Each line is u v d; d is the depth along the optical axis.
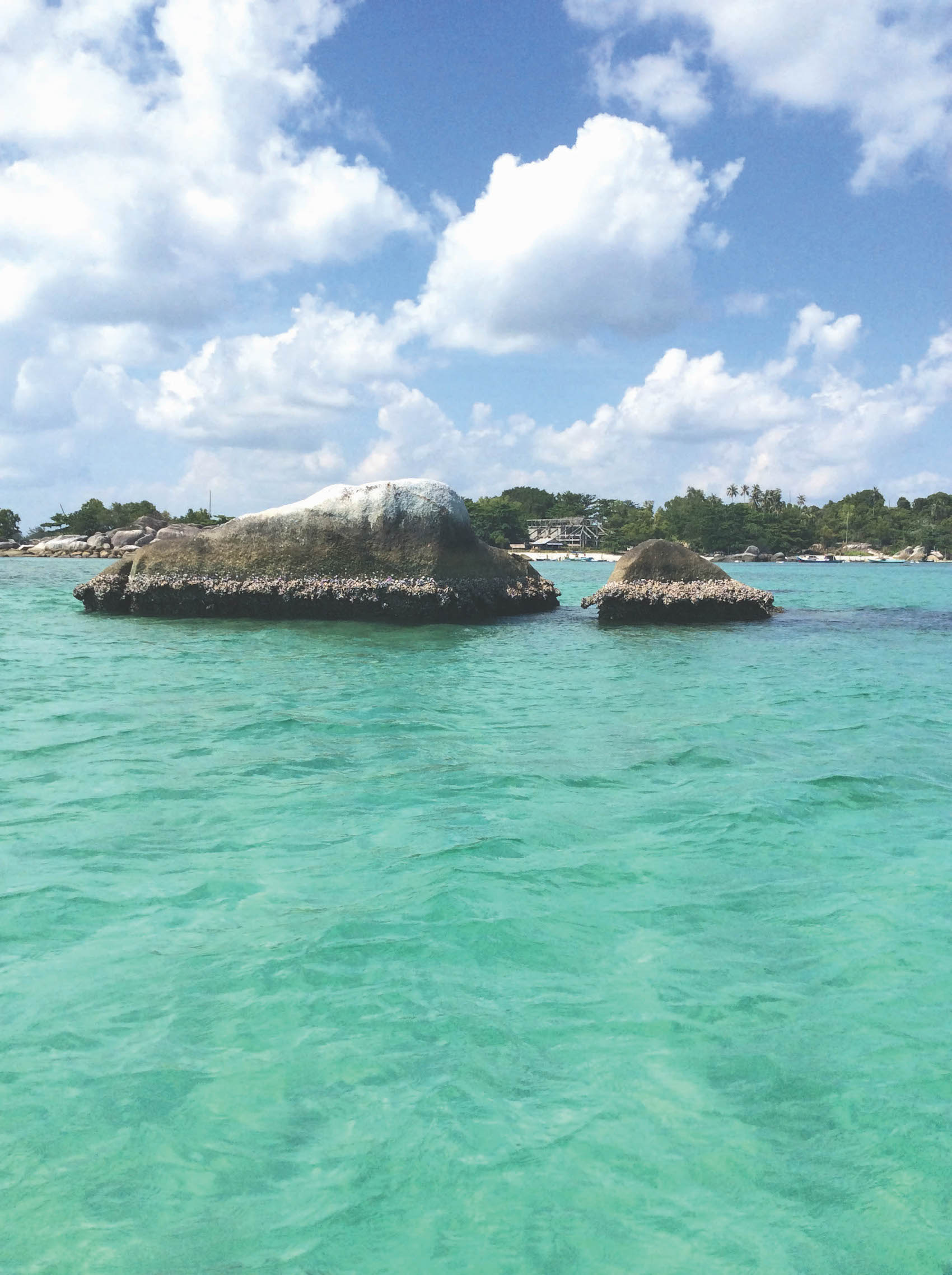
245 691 10.83
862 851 5.53
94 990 3.82
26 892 4.80
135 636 16.53
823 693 11.12
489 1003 3.74
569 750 8.04
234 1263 2.44
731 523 139.12
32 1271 2.39
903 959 4.15
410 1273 2.42
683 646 15.95
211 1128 2.97
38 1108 3.06
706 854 5.46
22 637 16.27
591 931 4.41
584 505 168.62
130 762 7.43
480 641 16.41
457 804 6.39
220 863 5.25
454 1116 3.04
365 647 15.27
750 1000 3.79
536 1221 2.60
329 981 3.90
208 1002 3.73
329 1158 2.84
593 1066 3.32
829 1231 2.57
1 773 7.05
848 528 165.25
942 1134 2.97
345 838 5.68
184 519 117.25
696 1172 2.80
